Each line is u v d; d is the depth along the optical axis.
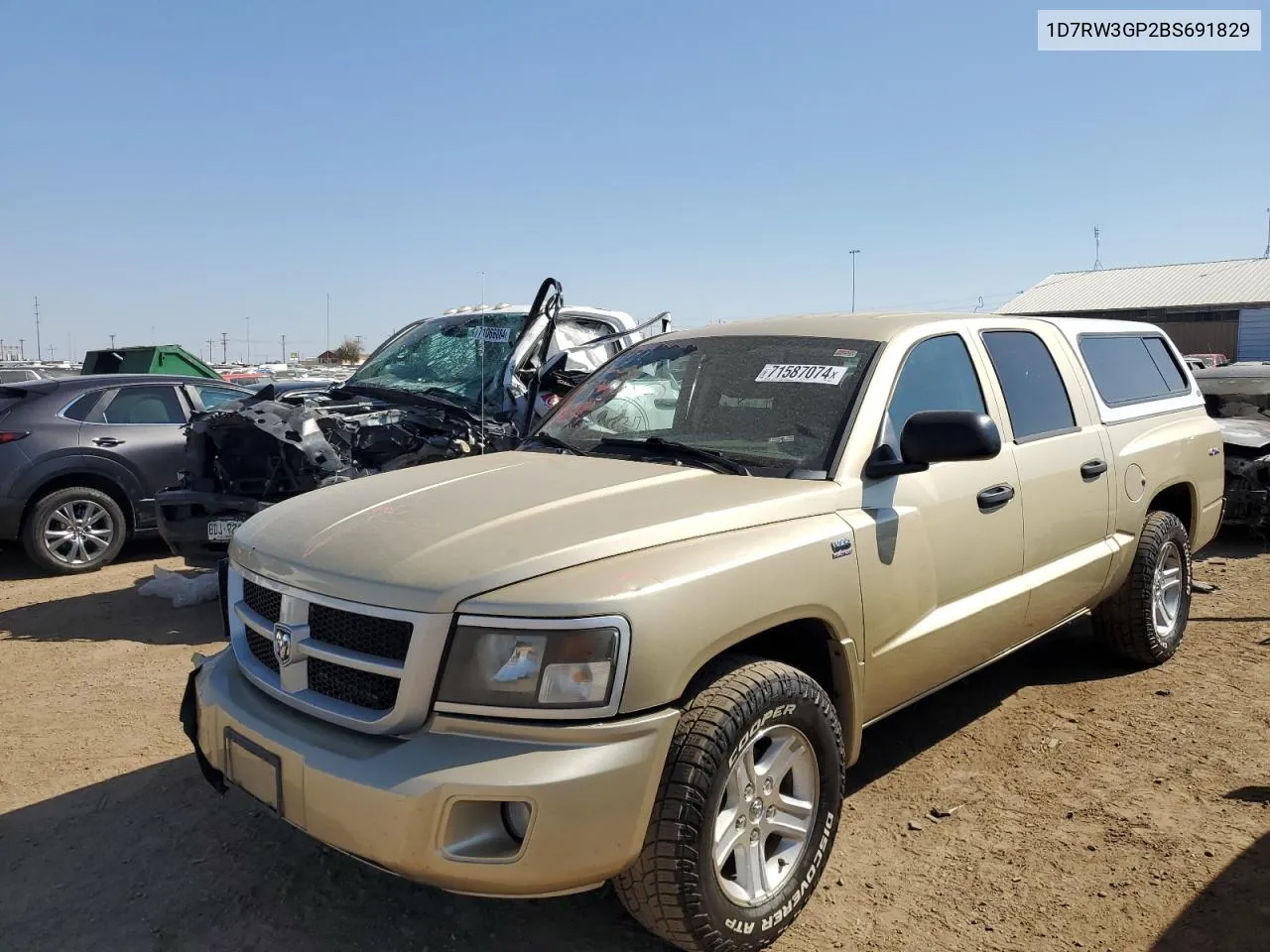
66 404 8.33
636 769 2.50
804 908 3.12
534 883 2.44
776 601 2.90
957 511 3.73
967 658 3.92
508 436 6.77
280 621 2.88
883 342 3.83
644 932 3.05
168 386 8.97
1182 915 3.10
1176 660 5.52
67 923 3.13
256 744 2.76
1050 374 4.70
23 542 8.10
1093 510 4.64
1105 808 3.80
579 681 2.48
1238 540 9.05
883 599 3.35
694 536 2.87
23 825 3.77
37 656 5.89
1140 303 46.22
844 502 3.30
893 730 4.61
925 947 2.96
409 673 2.52
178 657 5.83
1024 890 3.26
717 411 3.83
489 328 7.57
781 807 2.94
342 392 7.70
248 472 6.45
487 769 2.42
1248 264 48.16
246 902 3.23
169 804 3.93
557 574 2.60
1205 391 10.00
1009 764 4.22
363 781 2.47
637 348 4.62
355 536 2.92
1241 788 3.93
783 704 2.84
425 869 2.44
